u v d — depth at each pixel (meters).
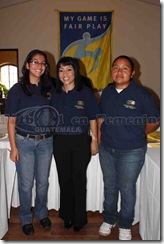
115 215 1.88
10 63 5.23
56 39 5.06
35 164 1.78
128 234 1.77
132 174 1.62
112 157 1.68
